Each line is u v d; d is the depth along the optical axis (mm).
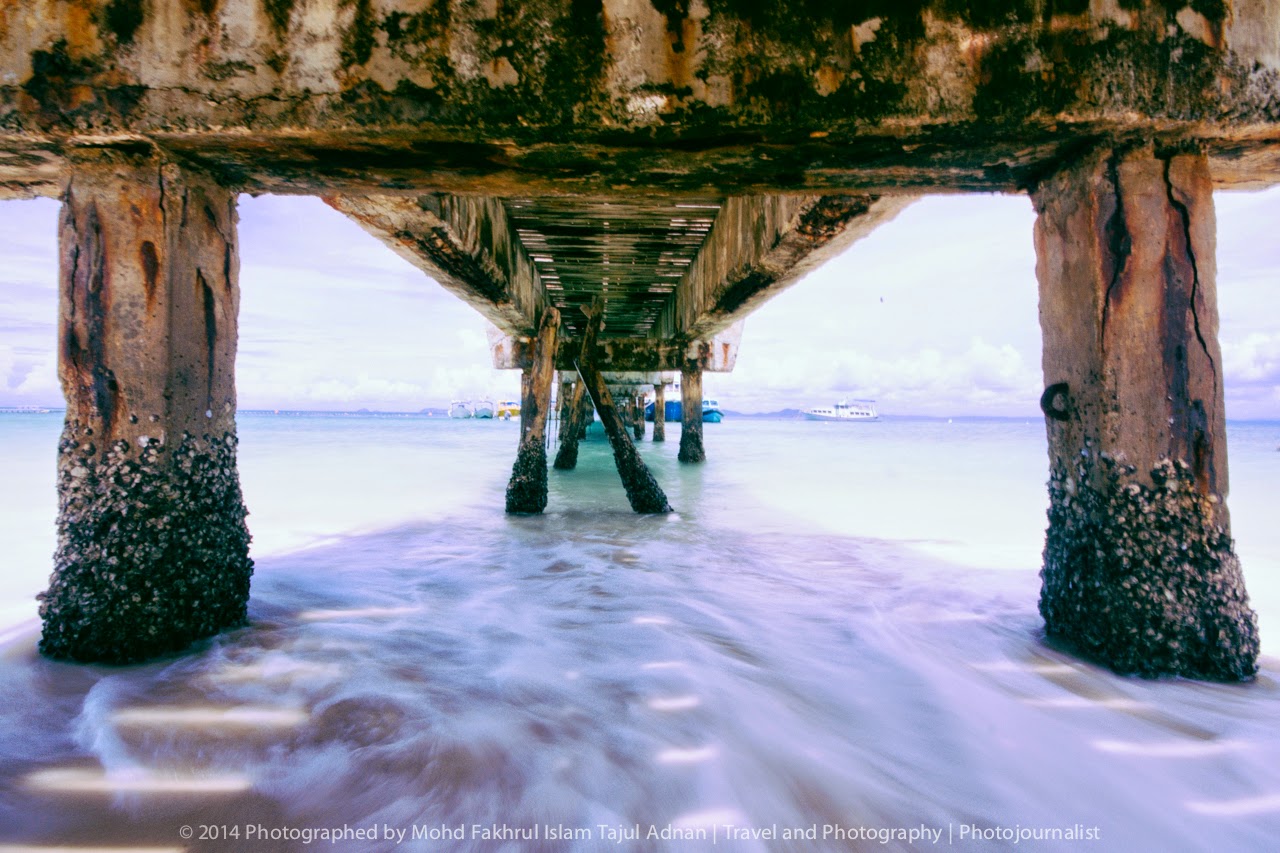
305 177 2312
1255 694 1939
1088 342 2098
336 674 2176
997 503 6906
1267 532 5367
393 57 1967
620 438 5918
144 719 1836
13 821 1436
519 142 2033
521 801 1558
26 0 1983
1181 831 1489
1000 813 1554
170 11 1981
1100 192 2051
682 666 2342
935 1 1949
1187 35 1938
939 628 2699
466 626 2750
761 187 2420
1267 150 2113
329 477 9156
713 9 1966
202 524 2252
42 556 4297
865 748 1815
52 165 2184
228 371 2385
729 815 1536
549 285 8766
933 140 2033
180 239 2135
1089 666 2115
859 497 7344
